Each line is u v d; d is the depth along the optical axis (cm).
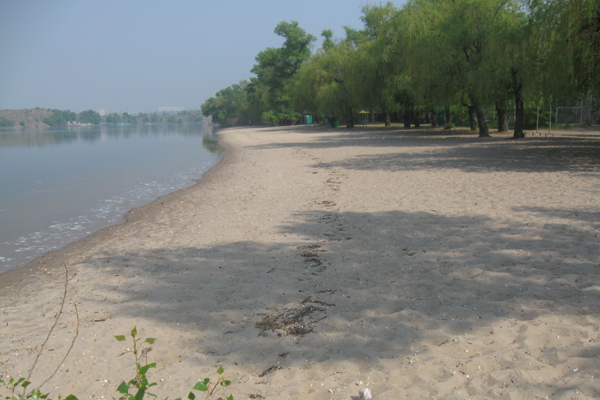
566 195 920
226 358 373
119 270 648
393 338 384
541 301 433
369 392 301
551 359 330
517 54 2131
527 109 3253
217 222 912
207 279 571
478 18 2389
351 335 395
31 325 473
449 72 2512
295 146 2847
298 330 416
